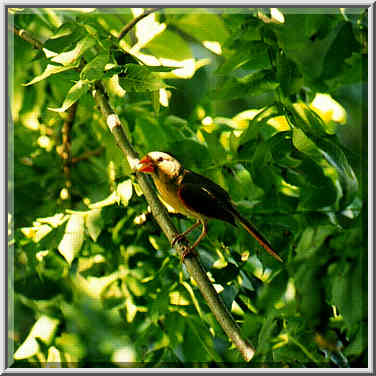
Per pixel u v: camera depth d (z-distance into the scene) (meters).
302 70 9.48
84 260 9.16
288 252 8.30
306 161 8.06
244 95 8.84
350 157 8.45
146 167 8.73
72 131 11.75
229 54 9.98
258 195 9.23
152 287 8.82
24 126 10.91
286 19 9.88
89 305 9.89
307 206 8.11
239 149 8.88
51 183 11.05
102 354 9.74
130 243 9.45
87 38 7.45
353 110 14.45
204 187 8.41
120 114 9.76
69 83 8.45
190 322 8.55
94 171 11.29
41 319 9.27
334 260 5.89
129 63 7.51
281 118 8.80
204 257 8.31
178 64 9.95
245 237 8.48
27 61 10.50
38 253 8.10
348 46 9.43
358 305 5.32
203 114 10.38
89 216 8.07
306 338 6.54
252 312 8.49
